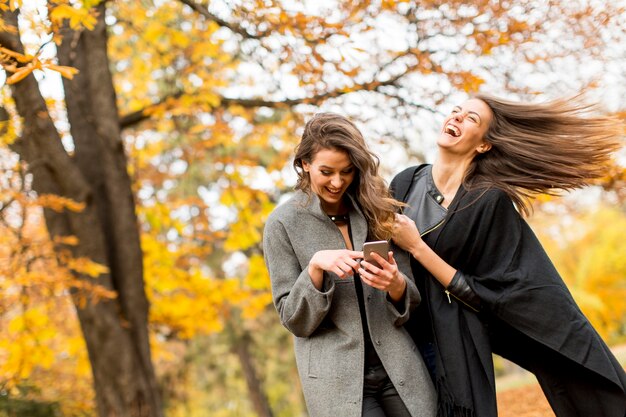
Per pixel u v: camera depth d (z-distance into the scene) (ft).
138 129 32.45
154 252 29.40
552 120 10.96
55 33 13.50
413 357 9.63
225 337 54.95
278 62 20.93
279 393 72.43
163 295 30.17
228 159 28.25
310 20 18.15
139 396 25.52
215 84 27.07
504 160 10.94
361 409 9.21
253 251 32.30
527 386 25.16
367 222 9.80
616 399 9.78
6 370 24.06
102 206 26.86
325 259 8.93
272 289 9.71
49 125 24.63
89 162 27.12
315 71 19.67
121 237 26.68
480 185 10.46
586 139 10.98
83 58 27.12
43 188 25.31
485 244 10.25
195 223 31.45
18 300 23.18
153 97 34.06
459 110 10.88
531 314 9.80
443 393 9.71
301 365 9.59
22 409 32.71
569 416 10.12
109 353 25.39
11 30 13.58
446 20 18.76
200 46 26.43
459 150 10.80
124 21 26.40
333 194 9.30
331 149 9.05
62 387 36.04
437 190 10.82
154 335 32.73
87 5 14.51
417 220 10.69
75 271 25.38
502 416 19.16
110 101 27.17
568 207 25.02
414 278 10.38
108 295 22.76
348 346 9.43
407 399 9.36
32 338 23.82
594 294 77.20
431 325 10.14
